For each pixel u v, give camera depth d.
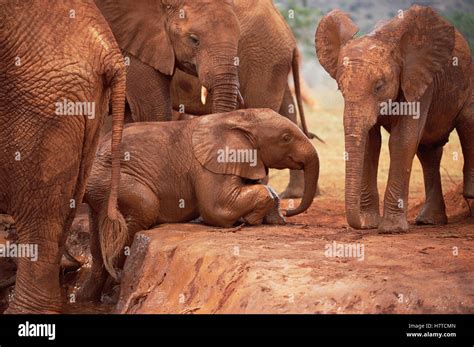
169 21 12.99
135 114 13.27
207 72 12.73
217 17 12.80
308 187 12.01
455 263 8.88
